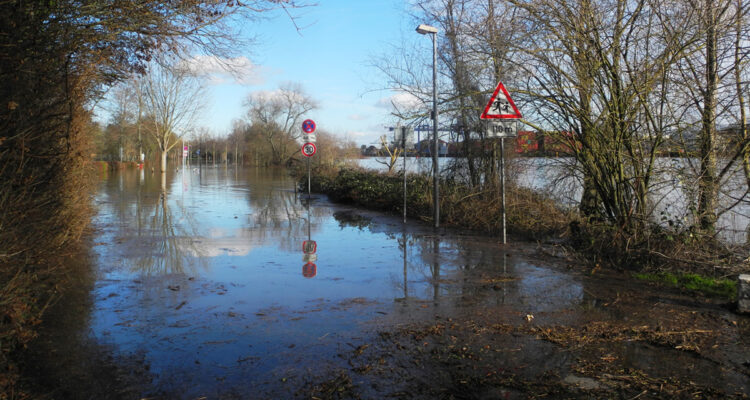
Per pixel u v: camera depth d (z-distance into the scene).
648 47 7.58
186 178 37.22
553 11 8.03
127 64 7.85
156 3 6.36
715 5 7.07
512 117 9.02
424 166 15.70
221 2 6.75
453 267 7.40
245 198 20.22
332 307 5.42
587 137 8.49
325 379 3.65
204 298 5.74
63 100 5.00
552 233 10.01
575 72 8.33
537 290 6.11
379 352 4.16
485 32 9.55
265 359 4.02
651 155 7.77
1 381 3.35
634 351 4.17
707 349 4.20
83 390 3.47
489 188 11.89
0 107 4.06
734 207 7.29
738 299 5.16
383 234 10.70
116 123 52.69
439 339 4.46
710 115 7.25
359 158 32.62
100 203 16.09
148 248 8.81
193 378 3.67
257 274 6.94
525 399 3.35
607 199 8.52
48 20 4.96
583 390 3.48
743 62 7.08
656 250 7.11
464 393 3.44
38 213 4.75
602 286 6.29
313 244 9.43
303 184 23.97
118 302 5.55
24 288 4.17
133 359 4.00
